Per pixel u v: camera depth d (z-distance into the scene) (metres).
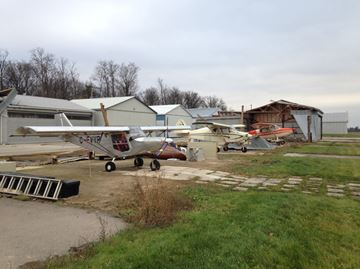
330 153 20.70
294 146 26.94
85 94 65.19
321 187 9.46
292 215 6.15
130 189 8.54
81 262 3.96
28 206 6.92
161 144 12.52
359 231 5.54
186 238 4.74
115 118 37.25
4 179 8.26
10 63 56.53
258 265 4.00
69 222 5.76
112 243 4.59
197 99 92.25
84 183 9.66
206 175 11.34
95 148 12.79
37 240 4.83
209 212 6.22
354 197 8.22
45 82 59.84
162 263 3.91
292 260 4.26
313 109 36.22
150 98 82.00
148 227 5.37
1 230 5.30
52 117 30.59
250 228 5.25
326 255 4.52
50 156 17.03
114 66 73.19
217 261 4.00
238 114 42.03
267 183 9.98
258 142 24.91
